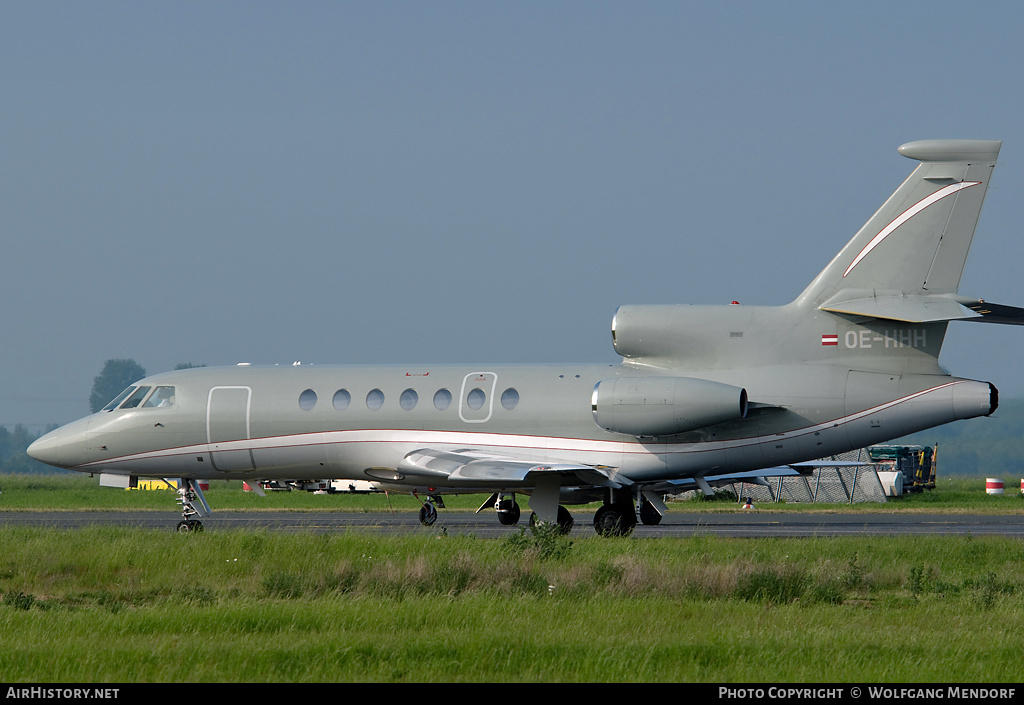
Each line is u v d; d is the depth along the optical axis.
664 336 82.12
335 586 53.78
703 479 83.56
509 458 84.38
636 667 34.84
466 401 86.44
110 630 41.28
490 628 41.38
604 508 85.56
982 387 77.19
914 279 77.00
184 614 43.81
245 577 58.88
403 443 87.62
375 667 35.00
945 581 57.50
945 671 34.84
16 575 59.19
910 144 76.44
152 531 79.50
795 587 52.72
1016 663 36.06
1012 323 77.06
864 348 79.00
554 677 33.78
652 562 57.44
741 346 80.88
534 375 86.06
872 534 87.75
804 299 80.31
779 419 79.56
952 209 76.12
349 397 89.56
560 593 50.81
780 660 35.91
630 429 79.38
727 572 53.22
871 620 44.53
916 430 79.06
